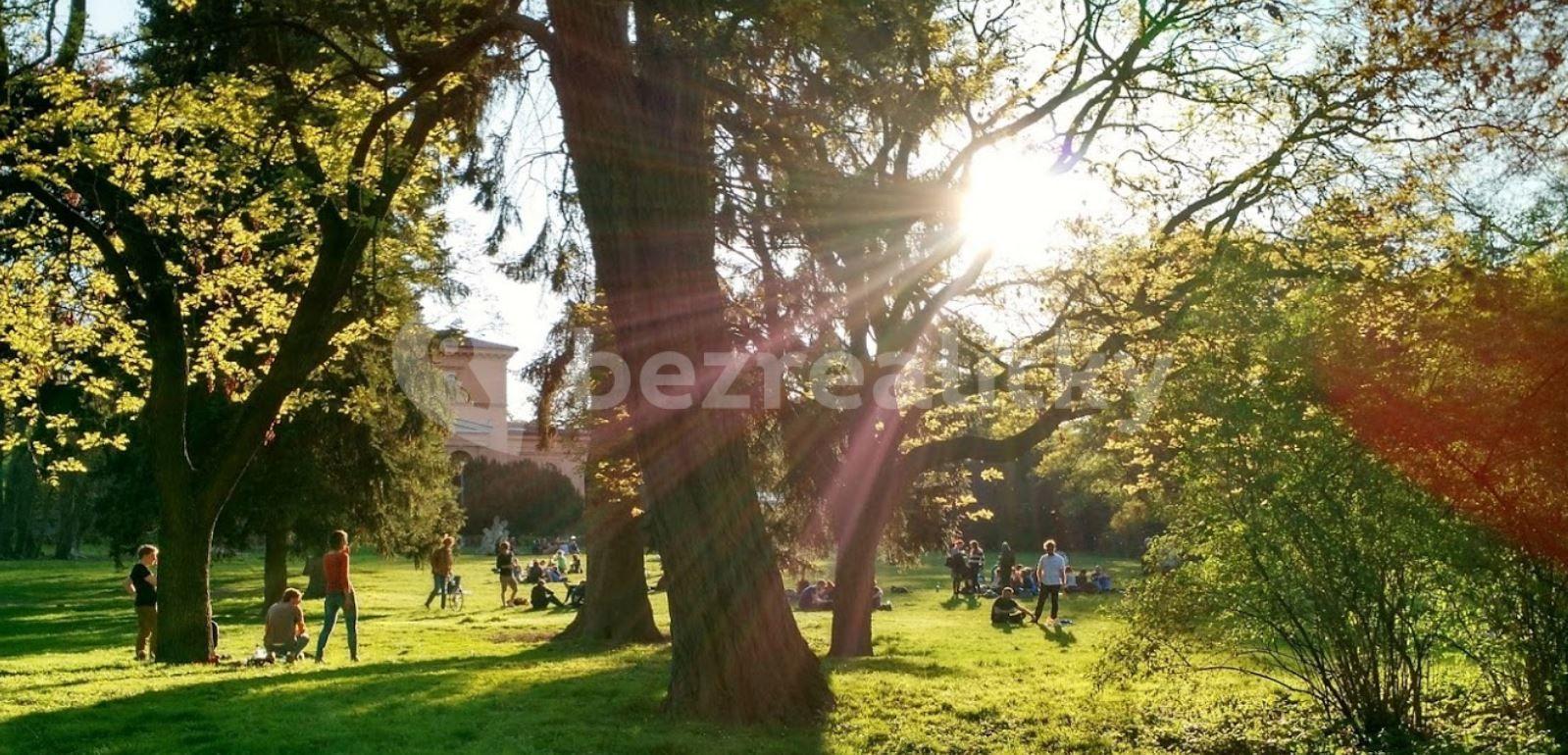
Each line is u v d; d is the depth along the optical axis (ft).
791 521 64.28
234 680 47.80
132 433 96.94
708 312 38.50
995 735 37.37
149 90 49.78
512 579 119.85
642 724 37.40
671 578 38.73
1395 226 45.24
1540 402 31.40
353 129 52.49
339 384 93.04
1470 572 32.37
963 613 103.91
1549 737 31.50
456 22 45.75
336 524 101.09
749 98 41.14
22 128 49.37
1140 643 38.11
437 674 51.11
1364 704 34.27
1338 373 33.58
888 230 50.24
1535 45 34.01
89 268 62.44
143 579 59.72
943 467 73.61
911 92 44.34
